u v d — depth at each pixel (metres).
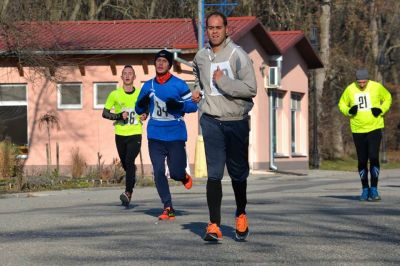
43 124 51.41
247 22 51.72
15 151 42.19
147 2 69.69
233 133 15.32
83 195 31.31
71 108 51.38
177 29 53.56
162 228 18.25
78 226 18.95
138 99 19.95
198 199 27.89
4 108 51.88
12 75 51.47
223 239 16.25
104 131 51.19
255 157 54.31
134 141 23.80
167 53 19.53
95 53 49.91
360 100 25.39
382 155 82.31
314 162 62.22
